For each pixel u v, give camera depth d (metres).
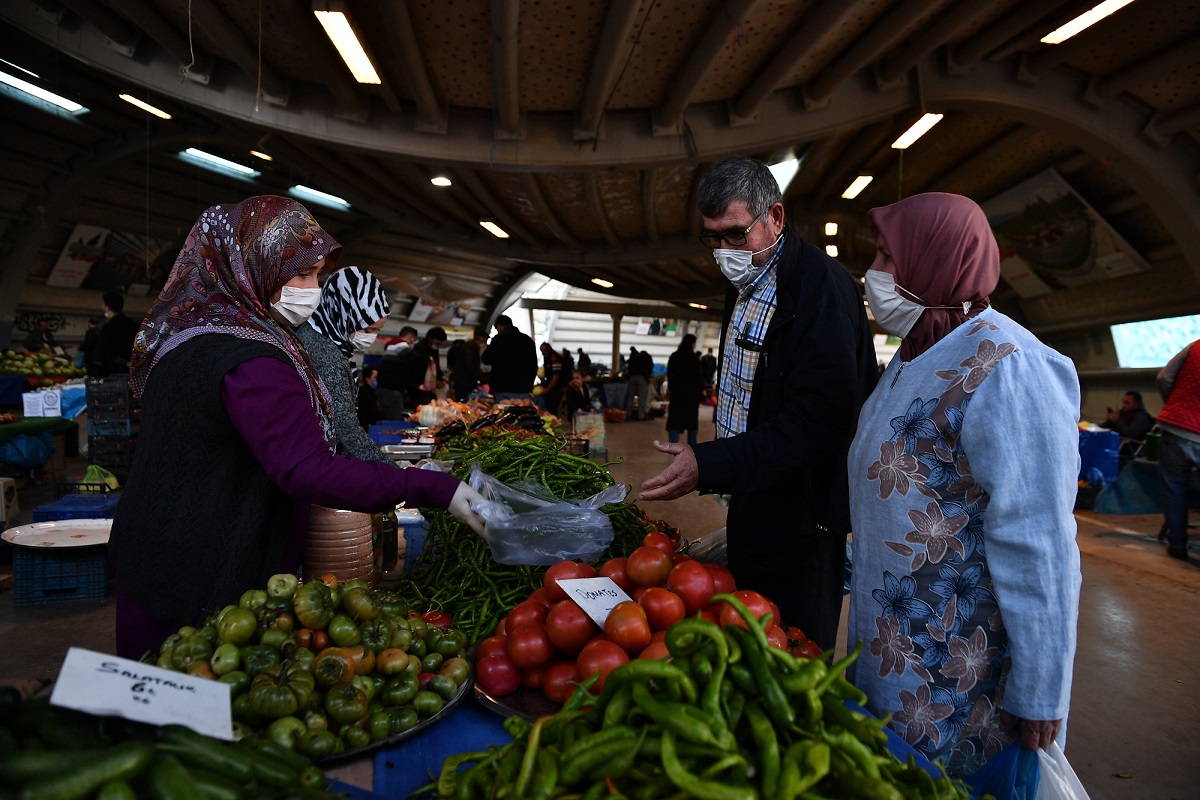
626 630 1.20
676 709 0.79
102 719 0.81
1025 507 1.19
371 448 2.32
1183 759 2.69
